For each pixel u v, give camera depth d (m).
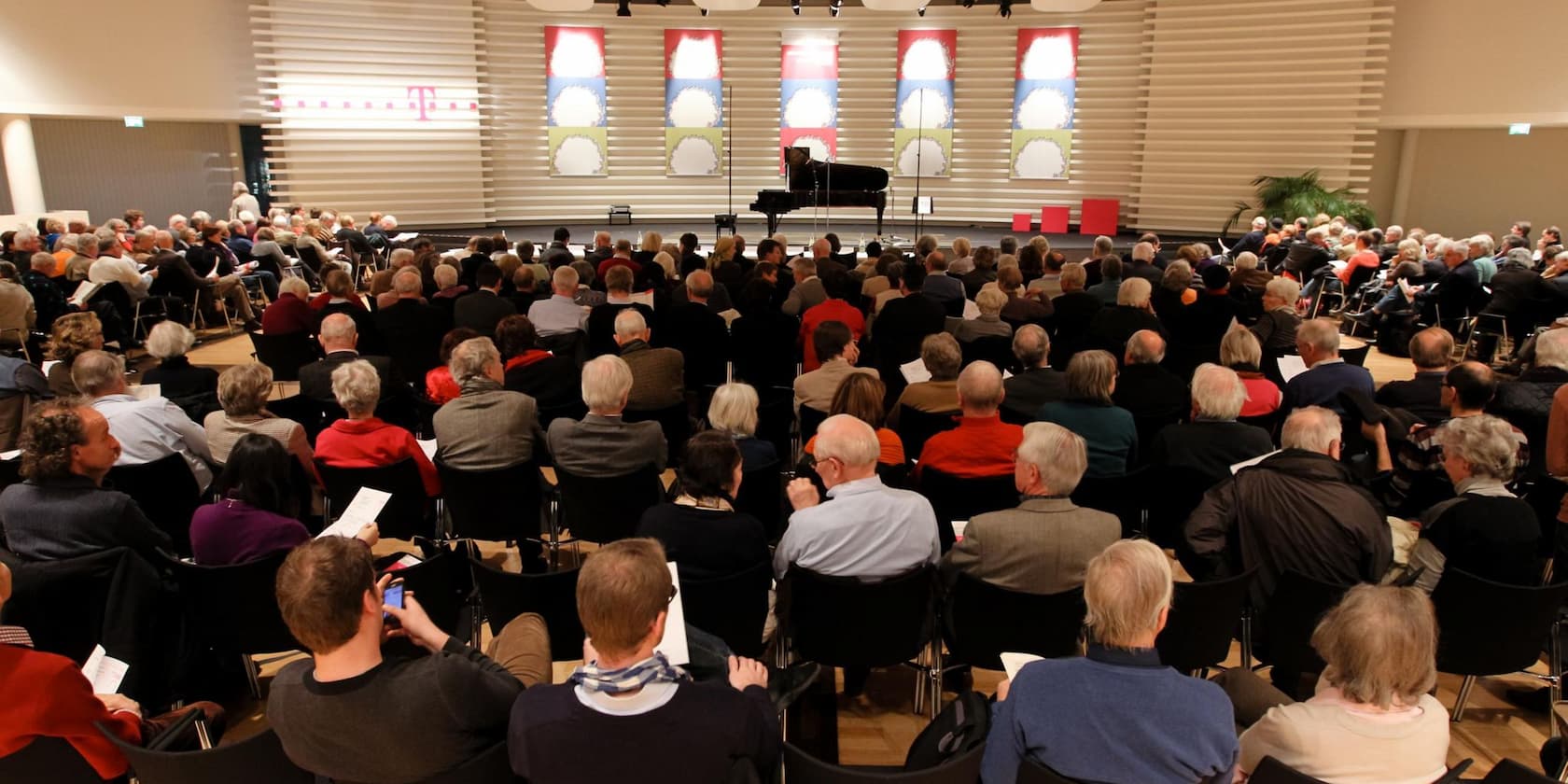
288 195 16.19
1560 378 4.62
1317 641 2.06
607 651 1.86
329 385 4.95
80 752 2.17
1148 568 1.95
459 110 16.88
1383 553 3.04
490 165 17.56
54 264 8.55
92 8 14.35
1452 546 3.15
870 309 7.56
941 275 7.57
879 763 3.20
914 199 16.12
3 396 4.91
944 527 3.72
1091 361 3.96
